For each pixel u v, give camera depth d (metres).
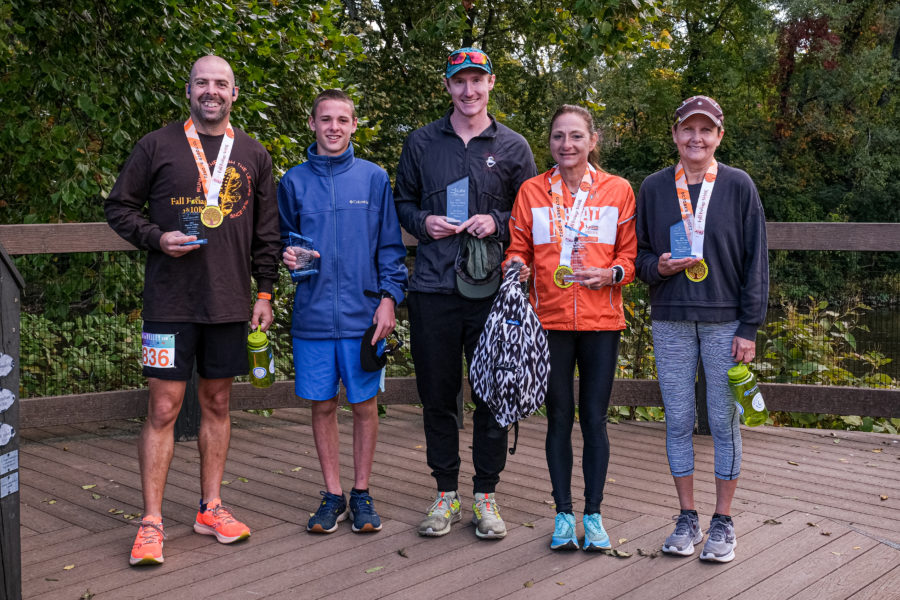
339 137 3.40
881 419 5.60
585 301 3.17
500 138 3.40
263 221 3.37
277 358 6.33
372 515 3.47
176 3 6.13
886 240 4.78
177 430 4.91
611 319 3.21
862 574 3.02
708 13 26.50
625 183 3.27
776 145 27.03
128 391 4.98
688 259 3.05
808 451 4.75
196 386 4.95
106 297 5.44
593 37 7.59
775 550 3.24
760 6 25.89
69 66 6.48
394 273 3.48
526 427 5.27
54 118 6.73
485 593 2.87
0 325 2.32
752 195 3.05
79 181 6.38
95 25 6.50
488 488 3.42
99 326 5.48
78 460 4.52
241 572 3.05
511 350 3.03
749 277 3.05
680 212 3.11
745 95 27.67
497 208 3.38
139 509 3.76
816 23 25.02
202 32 6.36
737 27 26.62
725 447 3.15
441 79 17.50
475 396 3.31
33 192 6.95
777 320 5.77
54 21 6.25
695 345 3.19
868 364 5.43
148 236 3.08
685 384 3.20
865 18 26.05
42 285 5.62
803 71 26.12
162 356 3.15
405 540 3.37
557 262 3.19
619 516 3.64
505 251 3.44
